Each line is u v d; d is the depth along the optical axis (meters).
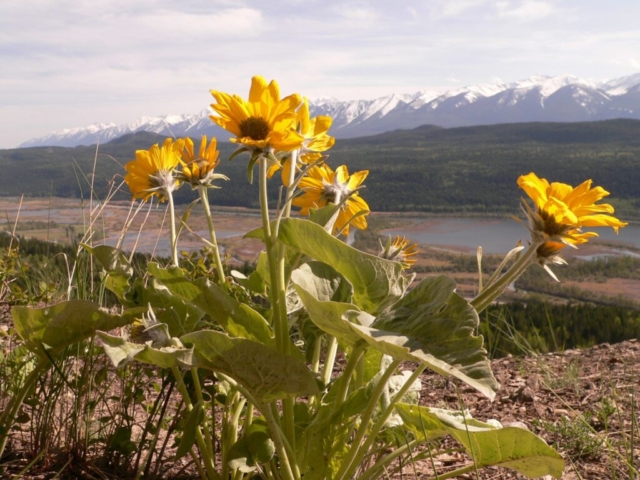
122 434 2.10
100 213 2.85
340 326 1.55
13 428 2.10
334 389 1.91
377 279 1.70
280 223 1.69
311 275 1.84
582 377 3.62
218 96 1.67
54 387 2.29
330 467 1.74
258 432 1.69
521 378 3.66
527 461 1.70
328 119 1.97
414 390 2.15
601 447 2.51
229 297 1.72
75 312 1.87
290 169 1.90
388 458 1.78
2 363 2.38
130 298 1.98
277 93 1.71
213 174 2.09
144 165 2.09
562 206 1.51
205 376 2.06
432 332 1.47
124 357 1.38
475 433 1.69
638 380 3.48
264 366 1.52
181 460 2.27
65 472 2.05
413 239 99.00
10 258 2.64
